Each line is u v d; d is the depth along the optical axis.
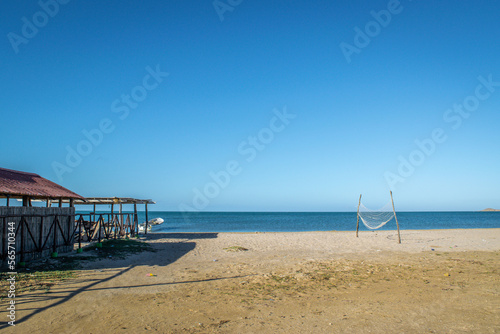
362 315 7.38
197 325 6.74
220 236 27.78
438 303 8.23
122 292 9.32
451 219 77.75
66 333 6.19
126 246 18.06
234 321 7.02
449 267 13.52
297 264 14.37
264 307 8.08
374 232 33.47
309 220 76.81
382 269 13.19
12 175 14.45
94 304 8.09
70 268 12.09
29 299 8.23
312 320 7.08
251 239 25.17
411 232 33.19
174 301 8.53
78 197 16.31
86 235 20.98
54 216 14.25
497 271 12.52
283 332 6.38
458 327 6.50
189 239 25.00
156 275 11.77
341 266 13.87
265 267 13.64
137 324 6.75
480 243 22.92
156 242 22.22
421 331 6.32
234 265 14.09
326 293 9.50
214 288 10.05
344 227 49.97
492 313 7.34
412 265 14.08
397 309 7.79
